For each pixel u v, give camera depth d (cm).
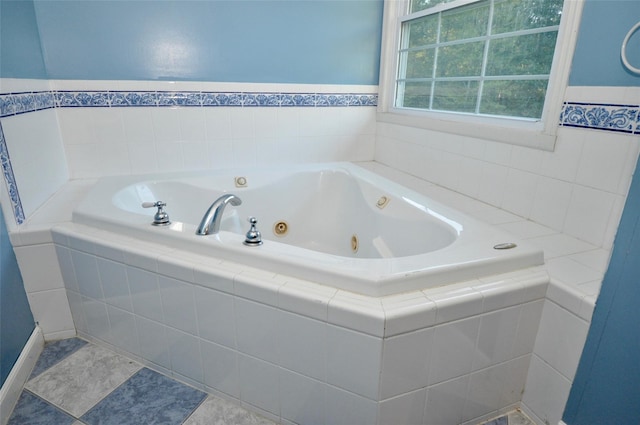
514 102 163
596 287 101
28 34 165
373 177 199
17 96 149
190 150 215
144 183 189
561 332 104
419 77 222
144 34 191
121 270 125
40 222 142
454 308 95
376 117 249
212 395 125
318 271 100
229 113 216
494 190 170
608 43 119
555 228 145
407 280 97
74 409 119
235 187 202
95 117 195
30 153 156
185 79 203
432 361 99
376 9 228
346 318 91
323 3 216
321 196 219
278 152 233
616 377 90
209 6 197
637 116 113
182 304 116
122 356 142
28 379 131
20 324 133
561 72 135
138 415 118
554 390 108
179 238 119
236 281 103
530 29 150
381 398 96
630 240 84
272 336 104
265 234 211
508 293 101
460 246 116
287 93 224
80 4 179
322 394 104
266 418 118
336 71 231
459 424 113
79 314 146
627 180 118
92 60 188
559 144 139
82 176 201
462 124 182
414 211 154
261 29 209
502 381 114
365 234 184
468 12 182
